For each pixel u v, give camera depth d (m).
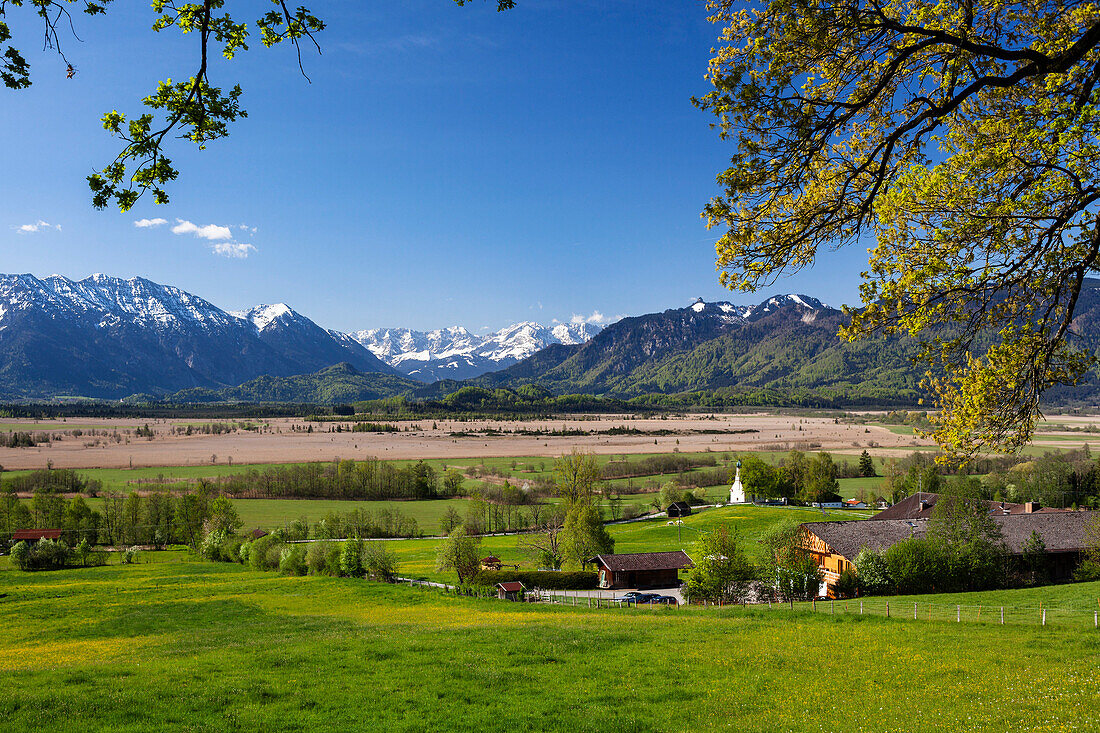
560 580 86.06
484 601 68.38
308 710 27.05
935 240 12.95
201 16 9.39
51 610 67.75
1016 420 13.21
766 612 48.94
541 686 29.86
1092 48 10.85
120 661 38.88
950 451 13.77
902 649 33.56
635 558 88.44
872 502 151.00
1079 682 23.80
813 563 62.38
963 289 12.89
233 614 63.56
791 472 174.62
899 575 60.75
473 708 26.88
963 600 54.41
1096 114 10.39
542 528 136.62
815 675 29.58
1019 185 12.51
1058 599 53.06
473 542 90.31
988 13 13.02
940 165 12.73
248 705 27.67
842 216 13.31
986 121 13.27
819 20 11.98
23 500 151.88
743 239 13.45
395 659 35.78
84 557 115.00
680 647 36.75
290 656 36.78
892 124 13.62
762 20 12.73
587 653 36.25
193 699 28.36
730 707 25.52
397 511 146.38
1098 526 64.25
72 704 27.53
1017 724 19.84
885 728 21.09
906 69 12.81
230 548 115.88
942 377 14.16
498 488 181.75
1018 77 11.30
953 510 62.47
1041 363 12.89
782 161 12.90
